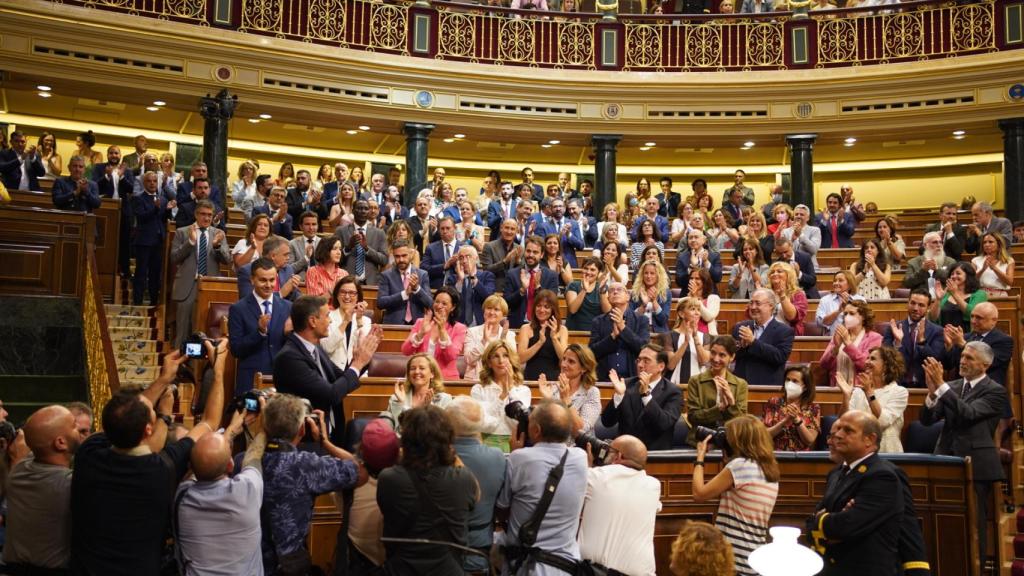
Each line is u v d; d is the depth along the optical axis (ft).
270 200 36.32
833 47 52.49
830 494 16.07
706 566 12.79
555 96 52.85
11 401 28.99
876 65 51.83
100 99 47.85
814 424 22.02
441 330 24.17
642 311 28.40
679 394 21.59
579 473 14.90
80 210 36.29
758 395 25.03
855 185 61.98
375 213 34.55
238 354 21.63
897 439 22.84
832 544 15.83
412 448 13.64
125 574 12.98
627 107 53.21
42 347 31.19
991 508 21.44
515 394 19.43
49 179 43.27
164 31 46.06
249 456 13.97
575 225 39.73
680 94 52.95
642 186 50.11
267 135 57.16
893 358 23.29
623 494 15.42
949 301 29.86
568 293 30.04
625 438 16.01
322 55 49.14
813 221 44.24
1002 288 32.30
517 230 35.29
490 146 59.31
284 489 13.93
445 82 51.57
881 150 58.65
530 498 14.73
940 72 50.37
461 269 29.63
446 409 14.92
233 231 38.91
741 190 50.85
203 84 47.11
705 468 19.74
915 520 15.84
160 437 14.28
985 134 53.21
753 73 52.80
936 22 51.08
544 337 25.20
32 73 44.11
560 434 15.10
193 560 13.23
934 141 55.77
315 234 31.68
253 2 48.44
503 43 52.85
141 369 31.40
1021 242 38.93
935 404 22.18
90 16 44.70
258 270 21.71
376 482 14.43
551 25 53.42
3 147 40.16
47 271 32.58
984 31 50.16
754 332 26.58
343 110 50.21
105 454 13.21
